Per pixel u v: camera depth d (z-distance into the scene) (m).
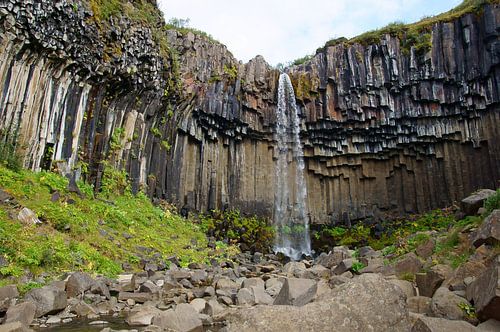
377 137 27.97
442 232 10.61
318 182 29.27
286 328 4.32
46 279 8.77
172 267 12.88
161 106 21.69
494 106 24.73
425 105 26.53
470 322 5.20
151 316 7.18
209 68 25.58
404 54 27.14
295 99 28.50
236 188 26.98
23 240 9.72
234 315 4.59
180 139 24.08
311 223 28.31
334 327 4.41
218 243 20.22
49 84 15.06
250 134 28.02
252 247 23.84
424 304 6.12
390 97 27.25
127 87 18.62
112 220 14.64
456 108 25.84
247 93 27.44
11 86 13.34
